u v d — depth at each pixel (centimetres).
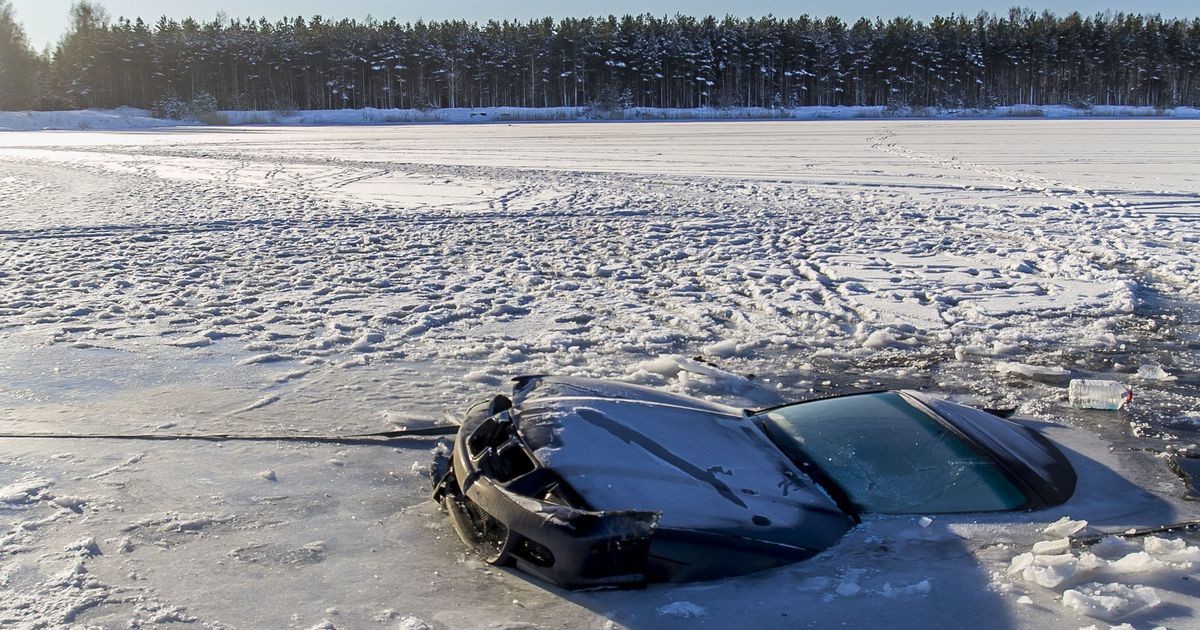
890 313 972
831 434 451
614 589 350
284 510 460
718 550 351
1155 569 371
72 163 3212
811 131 5266
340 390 681
